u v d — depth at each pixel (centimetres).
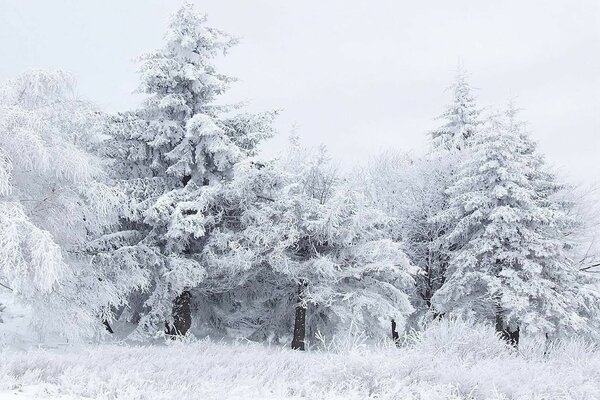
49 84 1497
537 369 826
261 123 2030
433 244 2403
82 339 1551
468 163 2300
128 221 1894
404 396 666
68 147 1494
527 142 2606
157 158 1945
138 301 2014
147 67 1895
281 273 1923
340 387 698
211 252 1778
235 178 1745
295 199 1834
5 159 1360
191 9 1984
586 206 2588
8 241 1234
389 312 1867
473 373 734
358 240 1984
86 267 1634
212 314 2144
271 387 710
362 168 2902
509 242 2127
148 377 722
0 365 748
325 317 2086
